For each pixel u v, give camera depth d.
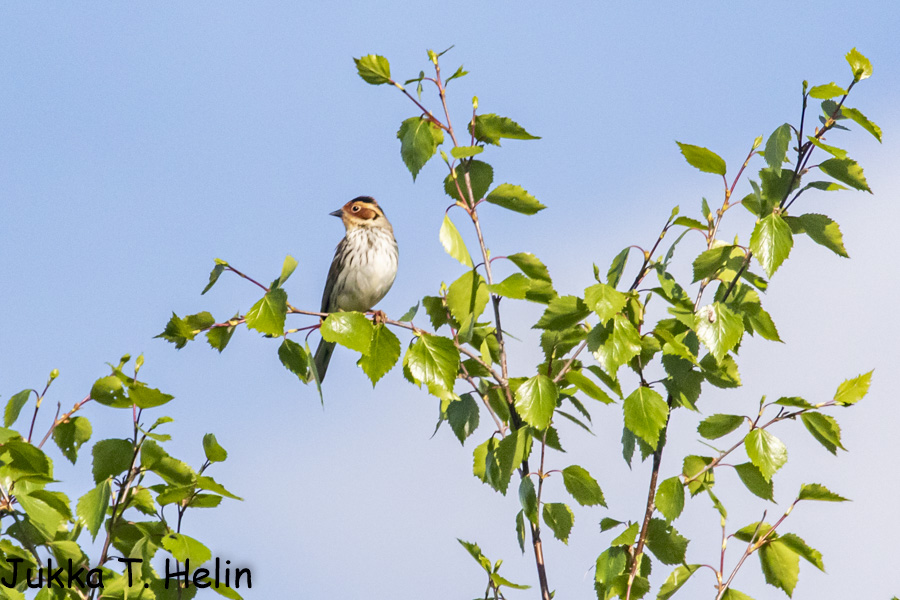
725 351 10.25
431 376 10.39
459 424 11.93
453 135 11.55
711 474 10.78
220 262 9.94
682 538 10.66
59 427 9.80
